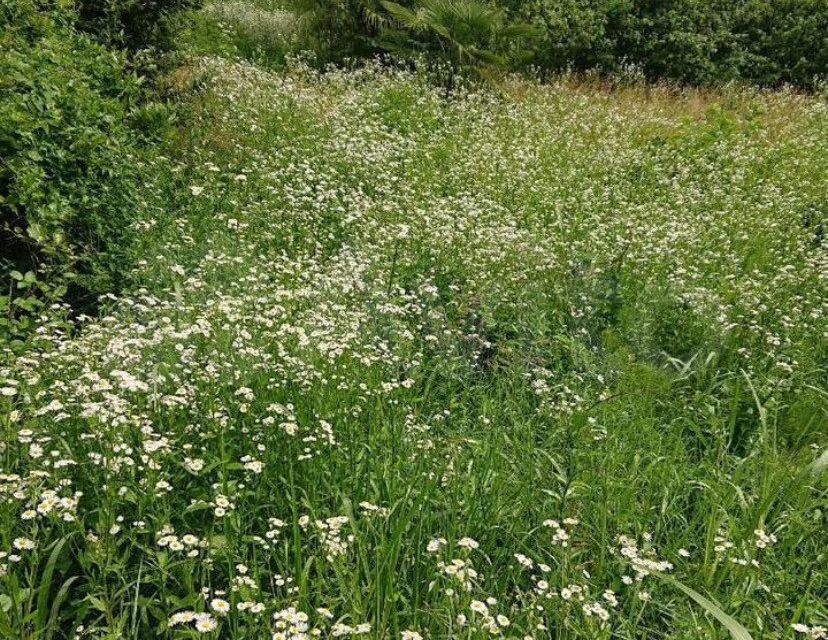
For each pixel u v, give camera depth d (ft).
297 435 11.82
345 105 35.45
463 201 26.00
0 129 16.55
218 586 9.71
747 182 34.73
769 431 15.71
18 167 16.52
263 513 10.91
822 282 23.40
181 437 11.34
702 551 11.89
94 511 9.29
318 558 9.53
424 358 16.89
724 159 36.73
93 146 18.78
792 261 26.48
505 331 18.74
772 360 18.45
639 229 25.94
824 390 17.81
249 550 10.41
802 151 38.63
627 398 16.29
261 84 35.42
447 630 9.12
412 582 10.06
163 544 8.82
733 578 10.87
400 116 36.29
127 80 23.80
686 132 40.09
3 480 9.75
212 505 9.63
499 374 17.10
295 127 30.76
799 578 11.21
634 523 12.10
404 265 20.66
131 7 27.58
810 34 53.52
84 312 17.24
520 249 22.15
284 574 9.43
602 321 19.49
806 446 14.78
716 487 13.01
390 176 28.19
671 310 19.86
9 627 7.67
